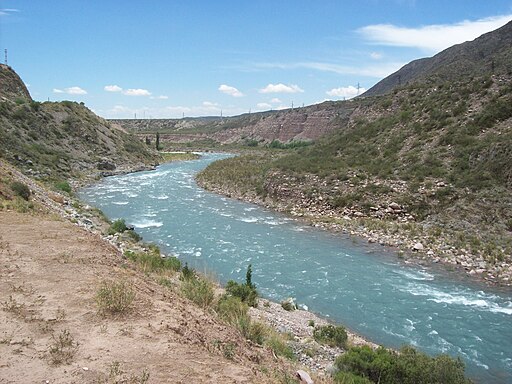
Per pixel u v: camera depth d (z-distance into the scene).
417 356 12.30
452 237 28.23
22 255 12.55
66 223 18.45
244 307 14.96
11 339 7.38
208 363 7.42
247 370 7.50
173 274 18.83
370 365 11.81
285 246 28.86
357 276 23.30
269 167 53.84
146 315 9.03
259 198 45.47
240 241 29.98
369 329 17.41
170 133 173.75
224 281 22.17
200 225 34.53
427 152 40.38
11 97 73.06
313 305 19.67
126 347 7.50
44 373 6.45
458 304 19.69
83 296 9.61
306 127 129.62
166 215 38.09
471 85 48.03
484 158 34.56
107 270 12.03
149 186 56.03
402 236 29.81
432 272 23.86
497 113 39.94
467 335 16.86
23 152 54.72
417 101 54.66
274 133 140.25
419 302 19.94
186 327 8.84
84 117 79.06
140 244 26.69
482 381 13.84
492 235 27.47
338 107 129.00
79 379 6.36
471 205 30.64
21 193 25.36
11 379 6.20
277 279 22.81
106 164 68.31
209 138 163.75
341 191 39.28
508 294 20.81
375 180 39.12
